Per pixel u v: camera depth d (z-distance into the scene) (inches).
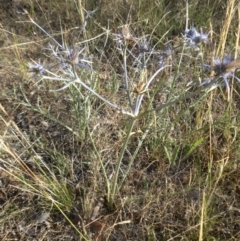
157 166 78.3
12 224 70.5
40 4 117.0
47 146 81.2
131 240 68.6
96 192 73.2
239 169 74.3
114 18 104.3
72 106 84.7
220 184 73.7
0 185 74.6
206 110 84.4
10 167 75.4
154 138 79.7
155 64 91.3
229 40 98.3
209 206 69.3
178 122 83.0
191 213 69.5
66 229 70.0
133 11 108.9
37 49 102.2
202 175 74.6
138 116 58.6
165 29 103.3
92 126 81.6
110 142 81.0
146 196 71.4
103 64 95.0
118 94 88.8
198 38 54.5
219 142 79.7
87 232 69.1
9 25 111.4
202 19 105.3
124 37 58.5
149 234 67.2
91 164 75.9
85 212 70.8
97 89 85.9
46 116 83.0
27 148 76.2
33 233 69.7
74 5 110.9
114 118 83.1
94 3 113.3
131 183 75.1
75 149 80.6
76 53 54.8
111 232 69.2
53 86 90.7
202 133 78.8
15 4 117.7
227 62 48.4
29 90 91.1
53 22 111.1
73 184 75.2
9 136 76.6
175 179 75.9
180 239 66.7
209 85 50.1
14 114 86.9
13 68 95.5
